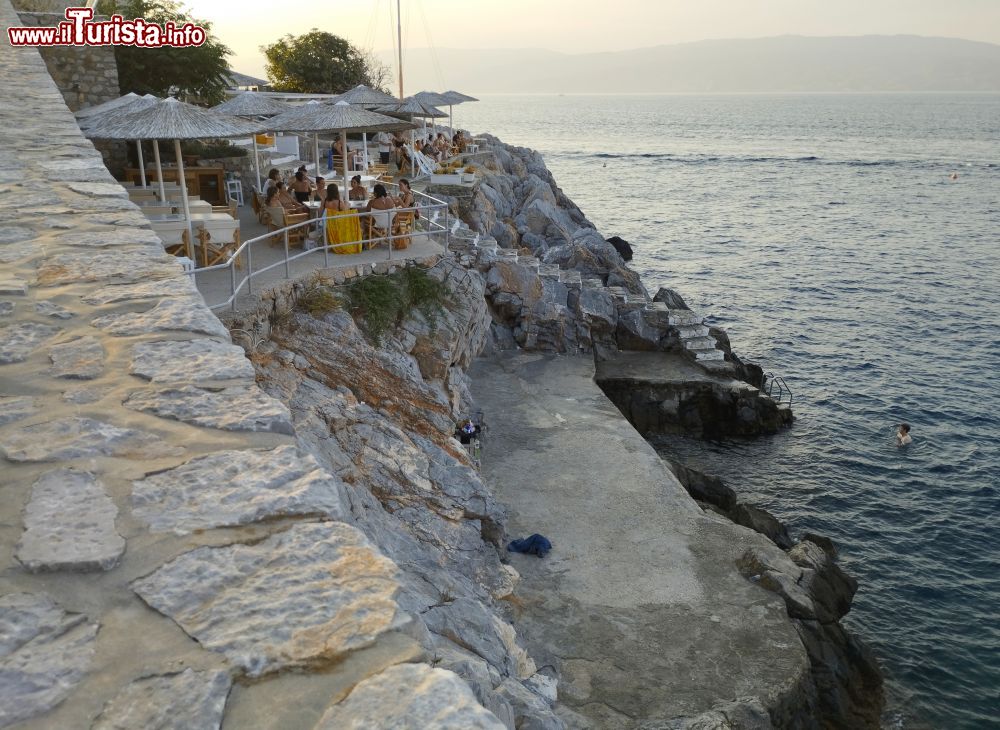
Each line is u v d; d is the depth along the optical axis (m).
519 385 25.06
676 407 27.84
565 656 13.31
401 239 20.86
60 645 2.72
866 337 42.22
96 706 2.50
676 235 72.31
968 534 23.27
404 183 21.84
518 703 8.62
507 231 37.56
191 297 5.73
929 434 29.94
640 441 21.27
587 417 22.77
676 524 17.45
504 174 48.81
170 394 4.37
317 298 16.94
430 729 2.39
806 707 13.26
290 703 2.52
